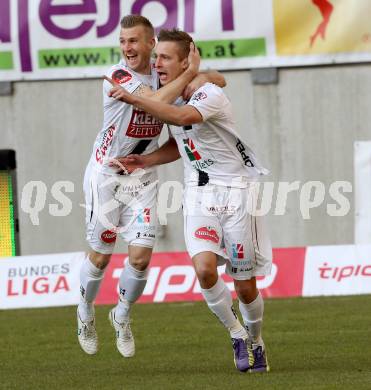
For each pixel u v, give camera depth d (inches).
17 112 1481.3
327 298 1238.9
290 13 1406.3
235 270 730.2
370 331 960.3
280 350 864.9
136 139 759.1
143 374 762.8
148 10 1411.2
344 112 1428.4
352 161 1430.9
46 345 951.0
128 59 742.5
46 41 1449.3
